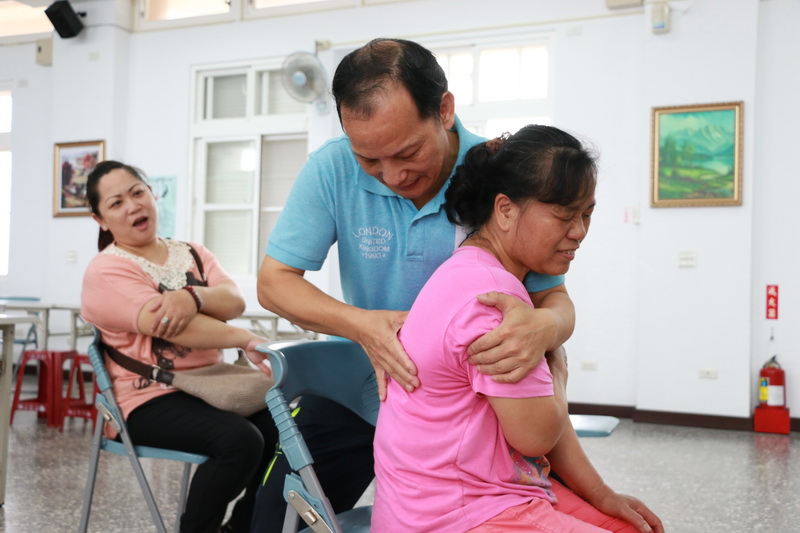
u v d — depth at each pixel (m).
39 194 8.11
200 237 7.44
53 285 7.78
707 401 5.75
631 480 3.91
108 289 2.17
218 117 7.43
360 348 1.57
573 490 1.42
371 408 1.59
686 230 5.83
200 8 7.54
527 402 1.09
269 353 1.33
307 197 1.54
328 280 6.71
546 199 1.17
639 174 6.04
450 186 1.35
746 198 5.71
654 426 5.72
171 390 2.13
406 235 1.51
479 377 1.11
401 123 1.21
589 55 6.17
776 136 5.80
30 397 6.39
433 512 1.14
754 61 5.69
